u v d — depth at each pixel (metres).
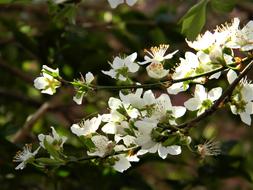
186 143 0.66
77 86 0.70
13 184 1.03
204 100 0.70
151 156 0.94
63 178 0.97
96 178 0.98
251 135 1.56
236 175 1.01
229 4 0.76
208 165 1.01
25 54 1.20
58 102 1.15
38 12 1.21
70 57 1.03
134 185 1.02
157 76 0.69
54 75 0.71
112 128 0.68
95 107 1.10
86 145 0.69
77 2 0.84
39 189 1.05
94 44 1.10
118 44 1.29
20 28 1.15
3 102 1.22
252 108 0.69
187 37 0.75
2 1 0.91
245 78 0.70
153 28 1.10
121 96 0.68
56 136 0.70
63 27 1.05
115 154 0.68
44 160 0.69
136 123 0.66
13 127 0.97
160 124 0.66
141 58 1.08
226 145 1.00
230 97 0.69
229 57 0.69
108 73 0.71
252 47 0.69
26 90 1.29
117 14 1.14
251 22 0.69
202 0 0.75
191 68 0.70
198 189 1.19
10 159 0.92
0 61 1.17
